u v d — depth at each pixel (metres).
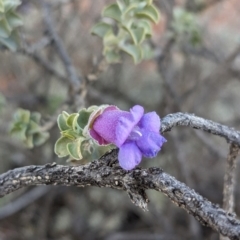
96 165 0.21
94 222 0.55
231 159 0.24
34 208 0.53
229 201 0.25
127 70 0.60
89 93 0.42
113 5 0.29
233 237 0.19
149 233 0.54
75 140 0.23
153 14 0.28
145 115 0.22
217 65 0.50
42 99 0.49
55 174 0.22
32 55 0.33
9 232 0.52
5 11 0.29
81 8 0.54
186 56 0.50
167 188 0.20
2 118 0.48
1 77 0.55
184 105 0.48
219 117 0.61
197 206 0.20
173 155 0.47
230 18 0.64
